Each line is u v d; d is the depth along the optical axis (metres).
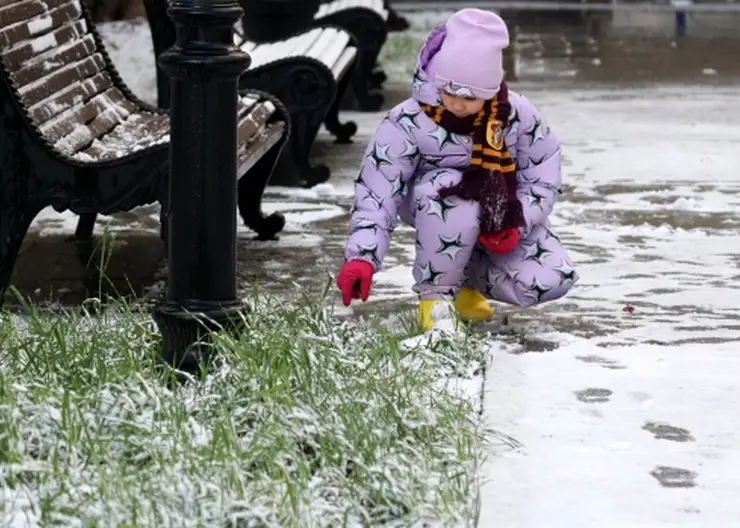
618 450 10.42
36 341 11.04
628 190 21.11
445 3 56.28
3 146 13.71
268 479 8.62
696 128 27.31
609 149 24.84
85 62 16.55
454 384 11.37
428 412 10.10
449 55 12.27
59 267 16.14
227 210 11.09
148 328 11.73
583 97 31.89
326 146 25.70
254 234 18.05
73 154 14.14
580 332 13.57
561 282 12.98
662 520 9.20
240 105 16.89
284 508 8.36
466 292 13.41
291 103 21.03
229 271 11.18
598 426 10.88
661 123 27.95
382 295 14.91
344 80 25.77
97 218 18.92
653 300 14.85
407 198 13.04
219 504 8.31
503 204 12.58
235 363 10.41
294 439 9.27
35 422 9.16
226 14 10.77
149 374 10.52
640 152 24.55
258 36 27.47
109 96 16.86
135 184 13.75
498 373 12.11
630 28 49.38
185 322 11.00
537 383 11.85
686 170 22.80
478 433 10.38
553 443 10.52
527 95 32.16
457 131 12.62
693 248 17.38
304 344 10.75
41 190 13.78
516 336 13.28
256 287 12.23
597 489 9.69
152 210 19.55
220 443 9.06
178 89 10.92
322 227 18.53
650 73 36.38
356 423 9.42
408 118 12.66
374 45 29.94
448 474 9.30
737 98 31.69
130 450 8.99
